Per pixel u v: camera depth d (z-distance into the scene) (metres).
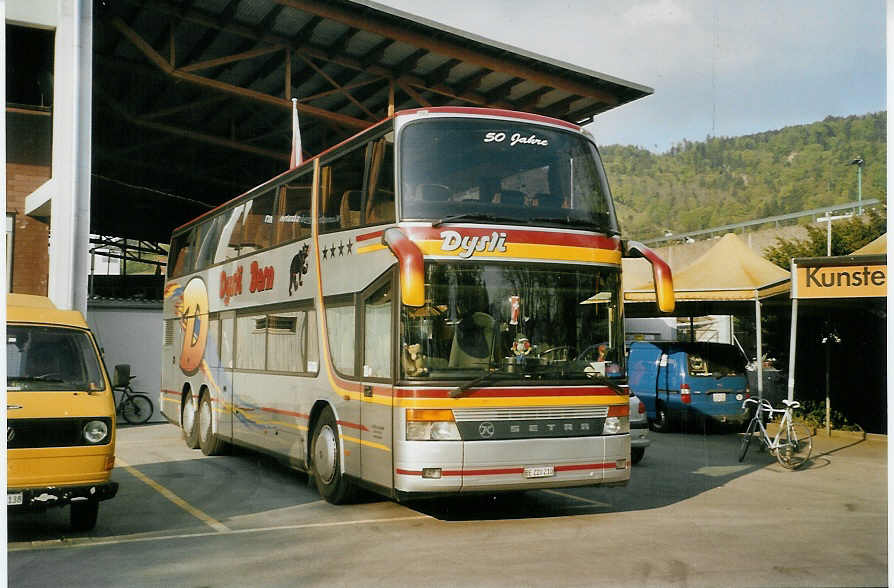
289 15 17.48
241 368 12.73
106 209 33.66
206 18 17.56
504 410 8.08
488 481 7.95
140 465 13.14
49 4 15.20
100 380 7.88
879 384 17.36
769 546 7.41
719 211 32.72
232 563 6.86
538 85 20.42
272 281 11.71
